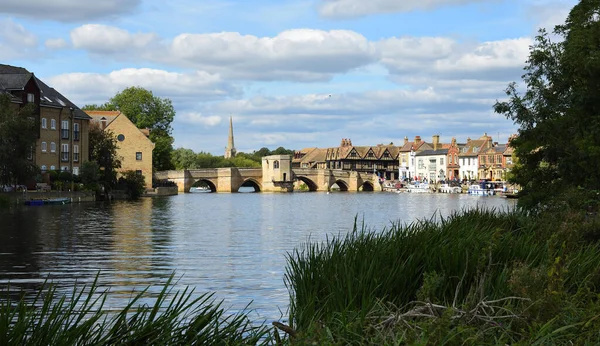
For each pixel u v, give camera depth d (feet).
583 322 23.26
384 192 534.78
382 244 39.29
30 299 52.03
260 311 49.65
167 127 432.66
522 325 24.48
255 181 499.10
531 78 103.86
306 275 35.58
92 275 70.03
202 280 67.15
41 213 177.99
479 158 532.73
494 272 34.24
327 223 168.66
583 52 94.17
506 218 69.92
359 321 24.12
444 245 38.27
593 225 57.26
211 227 148.36
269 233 133.28
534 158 104.12
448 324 21.34
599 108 94.43
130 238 115.55
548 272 27.04
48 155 256.52
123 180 319.06
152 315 21.86
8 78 237.45
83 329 20.27
